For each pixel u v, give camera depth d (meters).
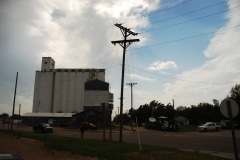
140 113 126.88
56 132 52.50
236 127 82.00
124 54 28.25
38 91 127.19
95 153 16.33
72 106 124.31
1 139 24.86
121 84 27.61
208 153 20.53
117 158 14.87
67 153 16.66
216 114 112.81
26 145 20.50
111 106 27.06
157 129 71.19
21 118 98.50
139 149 18.80
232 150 23.20
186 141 32.50
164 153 17.34
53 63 134.00
